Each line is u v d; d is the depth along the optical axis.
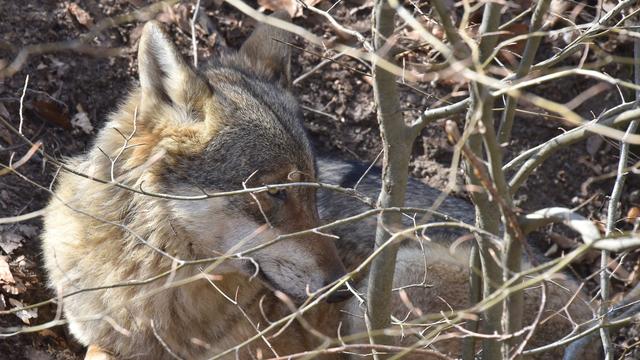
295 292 9.45
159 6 11.27
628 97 14.21
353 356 10.48
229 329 10.19
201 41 14.03
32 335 10.42
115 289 9.60
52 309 10.98
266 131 9.51
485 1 6.86
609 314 8.90
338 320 10.75
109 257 9.55
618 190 9.11
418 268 10.80
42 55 13.22
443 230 11.45
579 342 8.92
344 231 11.22
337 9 14.63
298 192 9.55
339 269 9.53
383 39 6.84
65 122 13.00
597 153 14.44
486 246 7.39
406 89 14.20
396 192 7.28
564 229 14.23
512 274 6.98
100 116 13.38
